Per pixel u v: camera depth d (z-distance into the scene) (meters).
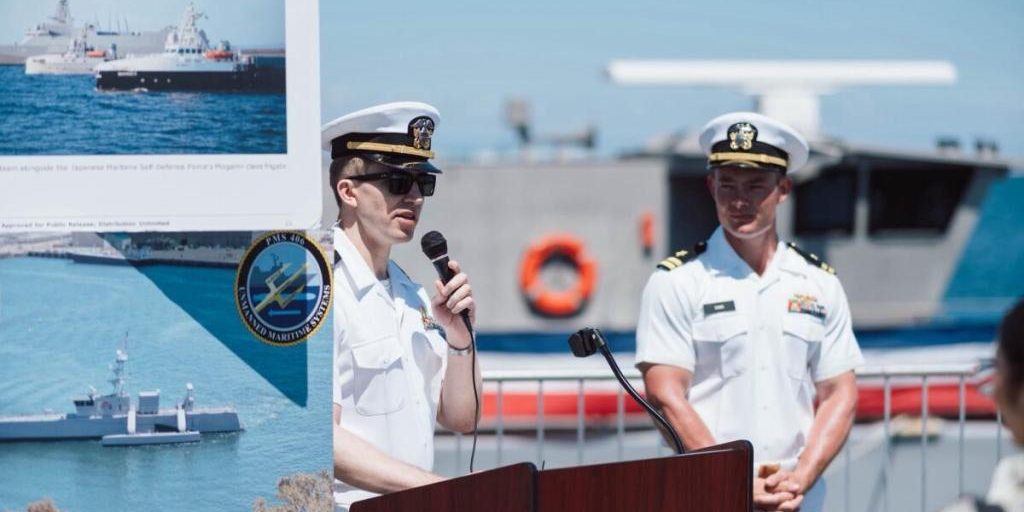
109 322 3.33
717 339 5.17
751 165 5.13
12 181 3.25
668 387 5.11
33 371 3.30
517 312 15.16
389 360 4.05
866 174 14.94
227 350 3.38
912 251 15.15
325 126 4.09
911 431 10.28
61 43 3.25
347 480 3.84
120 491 3.34
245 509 3.38
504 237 15.26
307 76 3.32
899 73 18.09
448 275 4.14
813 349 5.29
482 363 14.23
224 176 3.31
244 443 3.38
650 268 15.21
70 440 3.32
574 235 15.26
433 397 4.24
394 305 4.18
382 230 4.07
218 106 3.29
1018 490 2.88
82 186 3.27
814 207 15.11
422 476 3.83
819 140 14.84
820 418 5.23
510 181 15.30
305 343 3.40
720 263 5.27
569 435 11.00
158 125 3.28
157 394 3.35
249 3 3.30
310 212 3.33
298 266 3.40
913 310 15.13
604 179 15.27
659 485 3.26
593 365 14.12
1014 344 2.89
